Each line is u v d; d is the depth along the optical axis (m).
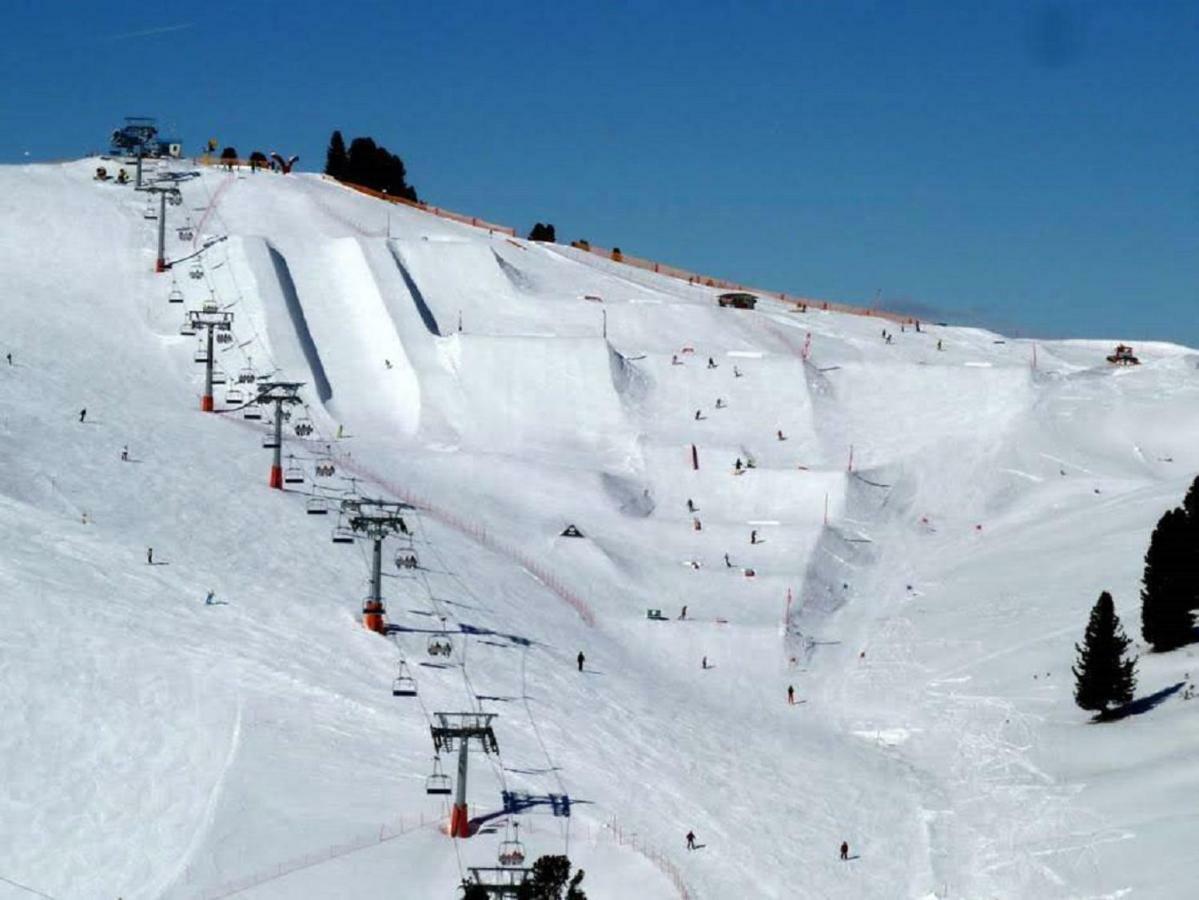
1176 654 85.56
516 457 116.50
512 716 77.69
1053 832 68.44
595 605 98.62
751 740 83.00
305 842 61.47
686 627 96.94
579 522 109.25
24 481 90.62
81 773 65.44
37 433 98.81
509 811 66.75
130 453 99.56
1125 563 100.69
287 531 93.62
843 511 115.38
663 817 69.75
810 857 67.75
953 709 87.06
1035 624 95.06
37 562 80.88
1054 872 64.38
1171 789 69.88
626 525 110.12
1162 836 64.94
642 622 97.06
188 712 70.69
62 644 73.69
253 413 115.38
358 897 57.88
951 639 96.44
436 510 105.31
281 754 68.12
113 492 92.56
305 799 64.75
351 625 83.06
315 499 100.00
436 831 63.88
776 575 105.44
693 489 116.69
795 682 93.50
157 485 95.25
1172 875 61.38
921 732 85.38
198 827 62.03
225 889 57.81
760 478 117.44
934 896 63.81
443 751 71.38
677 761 77.44
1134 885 61.53
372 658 80.12
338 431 116.38
